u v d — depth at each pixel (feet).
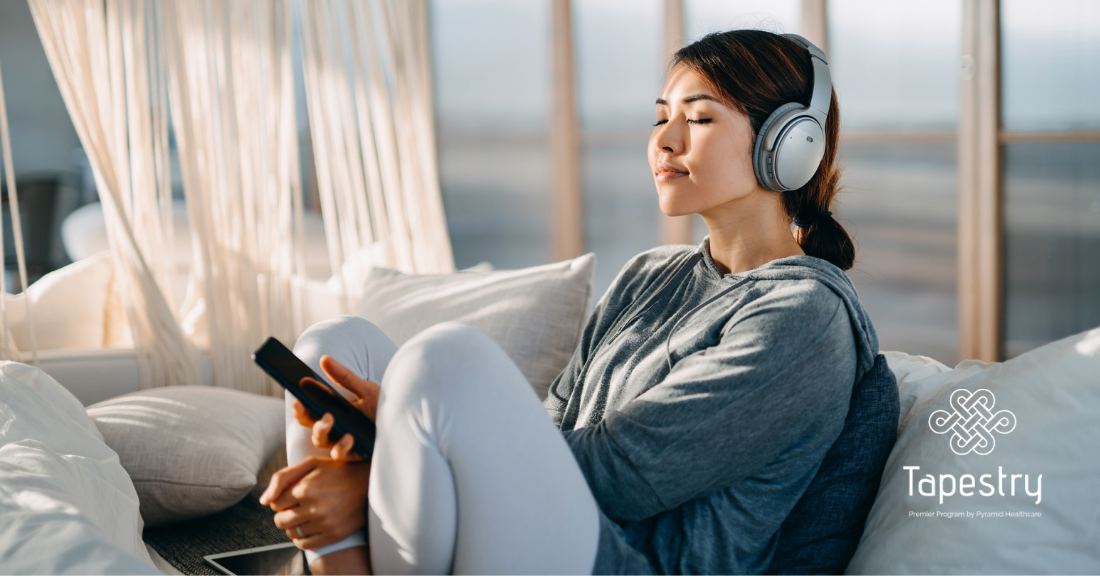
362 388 2.96
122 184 6.04
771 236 3.28
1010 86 11.21
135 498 3.80
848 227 11.53
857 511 3.07
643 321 3.38
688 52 3.28
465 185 11.64
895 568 2.78
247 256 6.37
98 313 6.08
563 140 11.69
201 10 6.31
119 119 6.02
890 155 11.46
